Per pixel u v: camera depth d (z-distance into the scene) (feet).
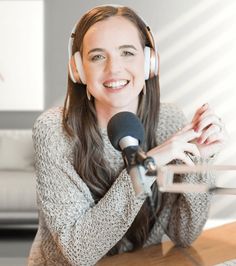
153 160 2.45
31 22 16.10
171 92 16.44
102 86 3.94
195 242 4.31
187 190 2.39
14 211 13.08
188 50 16.38
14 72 16.16
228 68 16.35
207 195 4.22
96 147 4.17
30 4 16.06
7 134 14.84
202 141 3.89
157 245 4.30
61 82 16.40
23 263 11.12
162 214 4.36
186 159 3.57
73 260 3.78
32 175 13.55
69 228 3.83
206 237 4.46
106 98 3.96
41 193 4.07
